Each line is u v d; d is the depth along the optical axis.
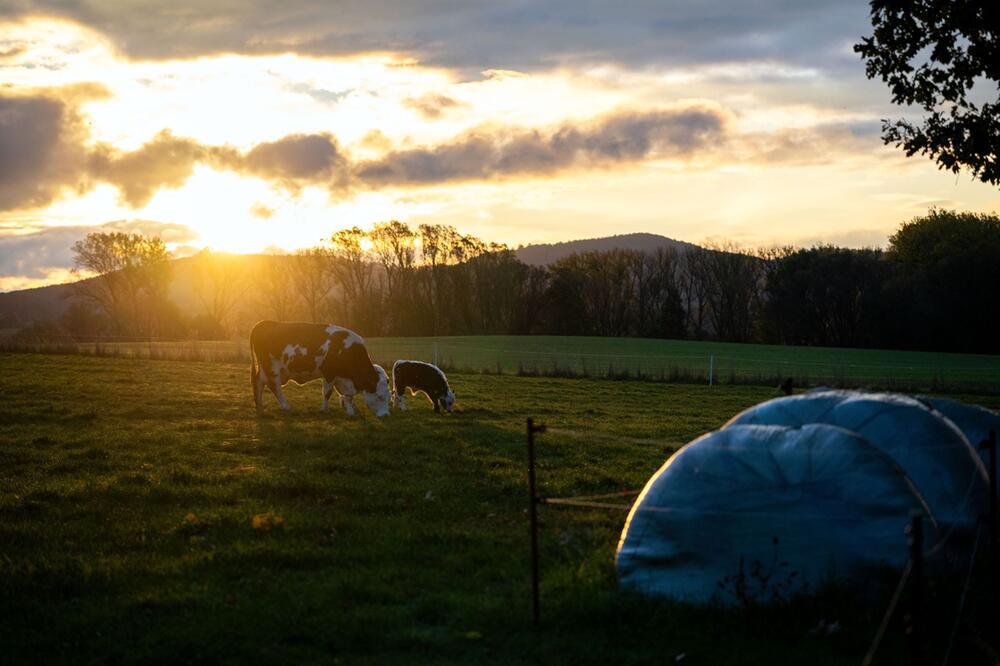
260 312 96.38
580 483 15.02
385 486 14.48
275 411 26.08
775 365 59.09
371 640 7.38
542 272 99.00
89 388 30.58
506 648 7.17
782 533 7.55
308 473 15.55
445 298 97.12
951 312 80.06
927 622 7.02
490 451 18.62
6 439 19.48
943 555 7.52
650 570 7.96
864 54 16.47
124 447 18.66
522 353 66.44
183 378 35.75
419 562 9.91
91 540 10.88
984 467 8.25
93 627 7.78
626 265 100.81
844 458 7.73
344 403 25.92
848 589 7.30
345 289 97.31
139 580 9.15
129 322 88.56
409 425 23.20
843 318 88.88
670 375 41.81
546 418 25.72
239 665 6.91
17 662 7.02
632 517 8.28
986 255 78.88
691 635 7.13
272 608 8.10
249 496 13.73
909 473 7.82
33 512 12.50
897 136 16.30
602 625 7.54
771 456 7.94
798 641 6.96
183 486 14.30
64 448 18.50
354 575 9.20
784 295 90.75
